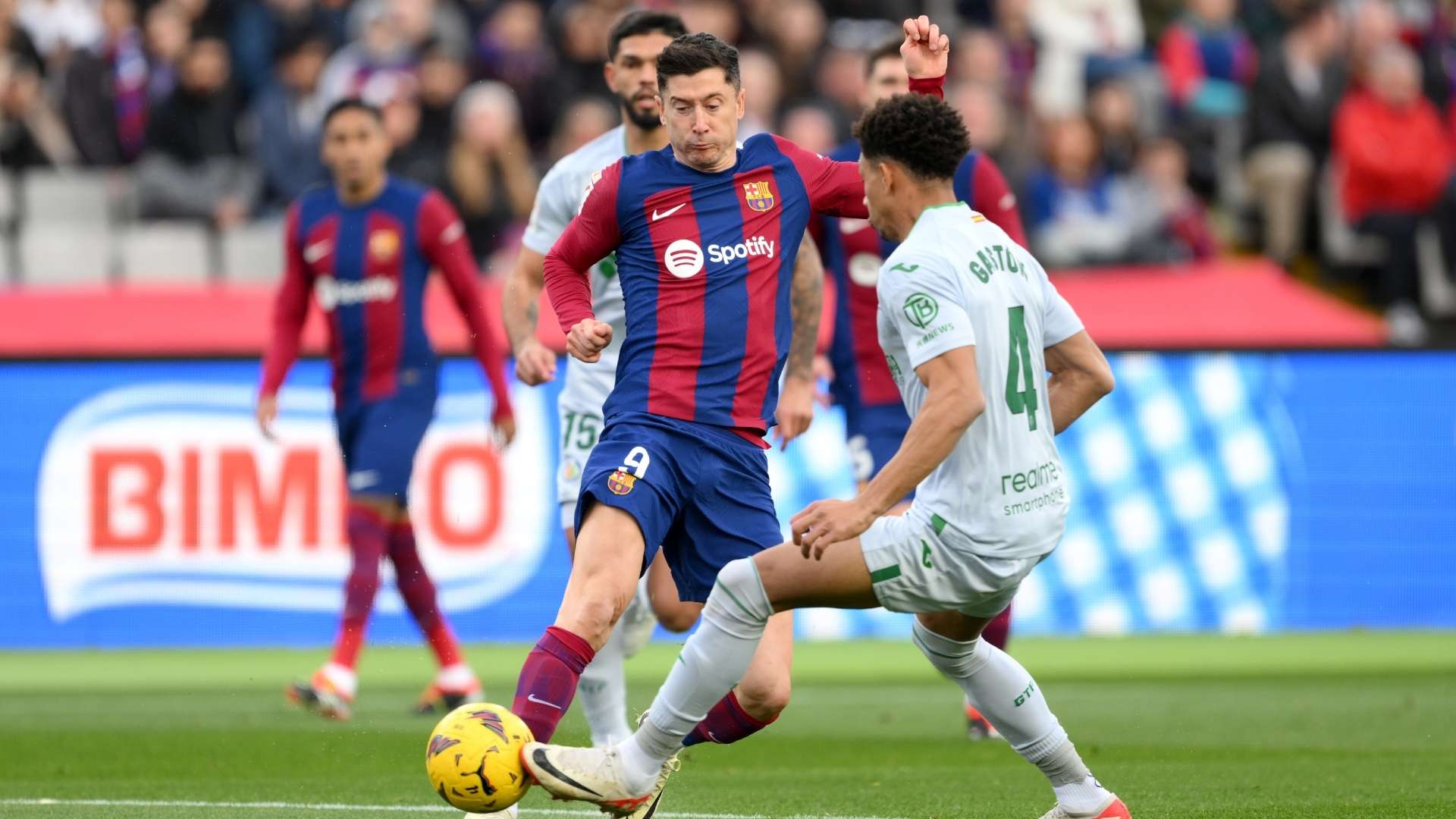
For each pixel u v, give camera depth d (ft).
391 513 96.27
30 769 75.92
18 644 131.13
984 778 71.87
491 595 131.44
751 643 51.67
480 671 117.91
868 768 75.61
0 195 168.35
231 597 131.34
